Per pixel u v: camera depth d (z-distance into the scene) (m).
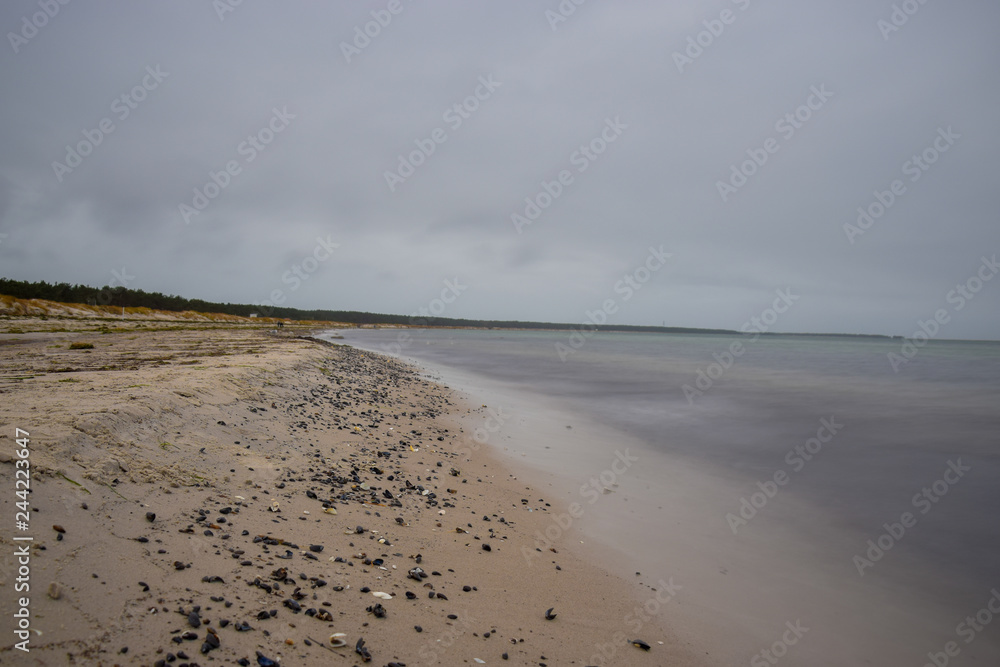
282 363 20.23
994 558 7.81
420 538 6.91
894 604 6.45
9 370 14.30
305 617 4.42
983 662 5.31
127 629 3.60
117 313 84.75
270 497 7.12
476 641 4.70
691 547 7.91
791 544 8.18
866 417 19.69
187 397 10.02
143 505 5.59
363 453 10.81
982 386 30.67
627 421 18.61
